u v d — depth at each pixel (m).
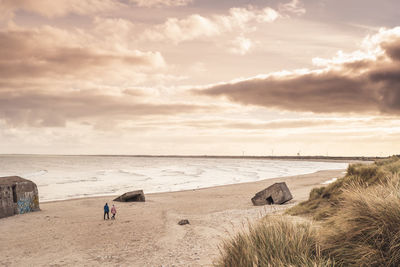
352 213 4.80
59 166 129.88
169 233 15.50
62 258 11.97
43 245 14.55
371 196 4.93
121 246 13.36
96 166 133.38
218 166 145.12
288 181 58.38
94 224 20.11
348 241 4.39
